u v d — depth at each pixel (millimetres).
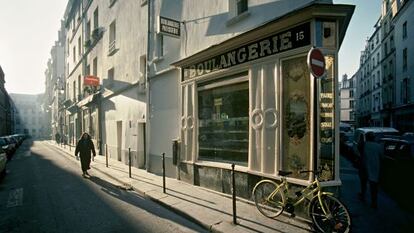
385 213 5754
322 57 4590
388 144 10461
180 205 6207
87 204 6699
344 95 69625
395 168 9539
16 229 5105
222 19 7566
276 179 5680
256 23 6473
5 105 51406
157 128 10703
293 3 5629
